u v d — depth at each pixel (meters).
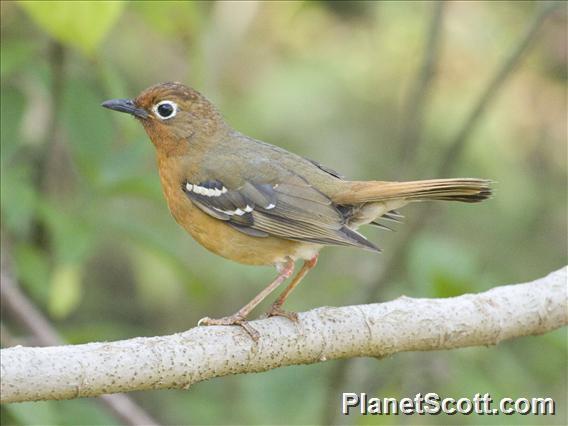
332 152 15.38
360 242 8.23
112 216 10.76
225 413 13.59
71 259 9.86
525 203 15.31
